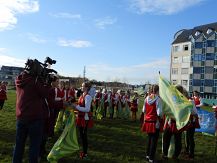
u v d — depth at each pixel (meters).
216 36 77.12
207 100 68.00
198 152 11.54
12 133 12.66
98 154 10.06
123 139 13.05
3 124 15.08
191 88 81.12
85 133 9.22
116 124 18.12
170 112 9.50
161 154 10.60
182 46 85.25
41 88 6.13
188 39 83.50
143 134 14.73
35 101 6.12
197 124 10.18
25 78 6.12
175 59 87.31
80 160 9.14
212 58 77.56
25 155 9.21
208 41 78.06
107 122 18.91
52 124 8.83
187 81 83.31
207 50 78.31
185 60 84.25
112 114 21.78
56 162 8.11
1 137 11.65
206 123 16.70
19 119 6.09
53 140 11.57
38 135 6.12
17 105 6.17
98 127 16.25
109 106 21.66
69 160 9.05
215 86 76.94
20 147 6.14
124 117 21.77
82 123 9.05
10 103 30.72
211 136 15.94
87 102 8.90
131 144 12.03
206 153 11.44
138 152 10.69
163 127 9.38
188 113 9.25
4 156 9.03
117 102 21.83
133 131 15.55
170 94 9.63
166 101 9.62
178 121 9.24
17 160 6.11
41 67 6.30
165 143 9.99
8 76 110.75
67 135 8.26
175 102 9.46
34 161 6.05
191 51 81.75
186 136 10.76
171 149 9.95
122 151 10.70
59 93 12.16
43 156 8.95
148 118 9.08
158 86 9.12
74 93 14.25
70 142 8.24
